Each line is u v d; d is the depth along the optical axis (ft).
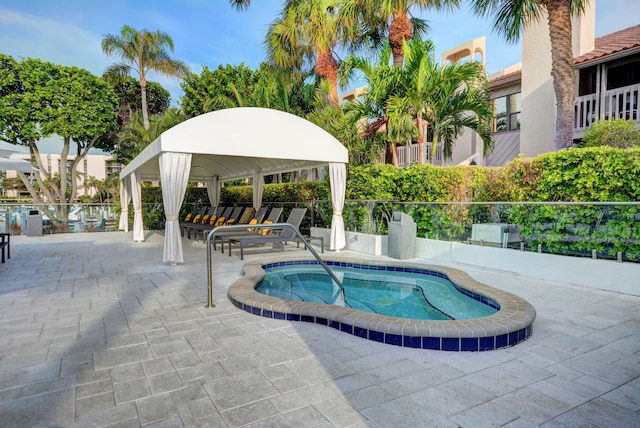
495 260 22.43
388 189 31.04
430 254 26.66
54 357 10.31
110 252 31.81
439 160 49.75
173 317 13.84
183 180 24.17
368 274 23.70
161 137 23.24
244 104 56.18
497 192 24.86
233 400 8.02
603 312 14.14
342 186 30.37
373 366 9.64
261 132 26.21
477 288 16.16
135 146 70.18
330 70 42.75
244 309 14.66
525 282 19.29
